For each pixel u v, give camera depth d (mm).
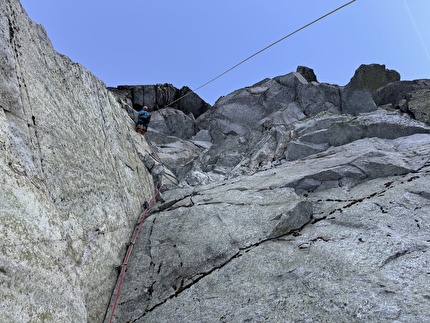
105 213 7074
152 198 10867
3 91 4773
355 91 15914
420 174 8219
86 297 5305
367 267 5387
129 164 10195
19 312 3424
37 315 3684
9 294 3373
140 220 9172
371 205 7414
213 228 7859
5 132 4402
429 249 5578
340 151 11023
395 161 8898
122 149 10164
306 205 7617
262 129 17109
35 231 4184
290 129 14477
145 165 11922
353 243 6176
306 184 8992
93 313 5445
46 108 6008
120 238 7574
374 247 5898
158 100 22453
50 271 4215
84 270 5449
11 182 4051
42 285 3951
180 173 14930
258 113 19578
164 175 12914
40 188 4723
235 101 20594
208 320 5195
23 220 4004
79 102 8023
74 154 6504
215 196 9703
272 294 5375
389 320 4199
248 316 4984
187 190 11219
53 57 7500
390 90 16516
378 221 6738
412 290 4660
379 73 17422
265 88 20594
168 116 20531
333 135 12117
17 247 3717
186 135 20484
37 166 4969
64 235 4992
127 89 21891
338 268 5539
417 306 4324
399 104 14945
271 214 7633
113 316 5930
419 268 5121
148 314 5844
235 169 13273
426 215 6688
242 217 7949
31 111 5406
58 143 5988
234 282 5984
